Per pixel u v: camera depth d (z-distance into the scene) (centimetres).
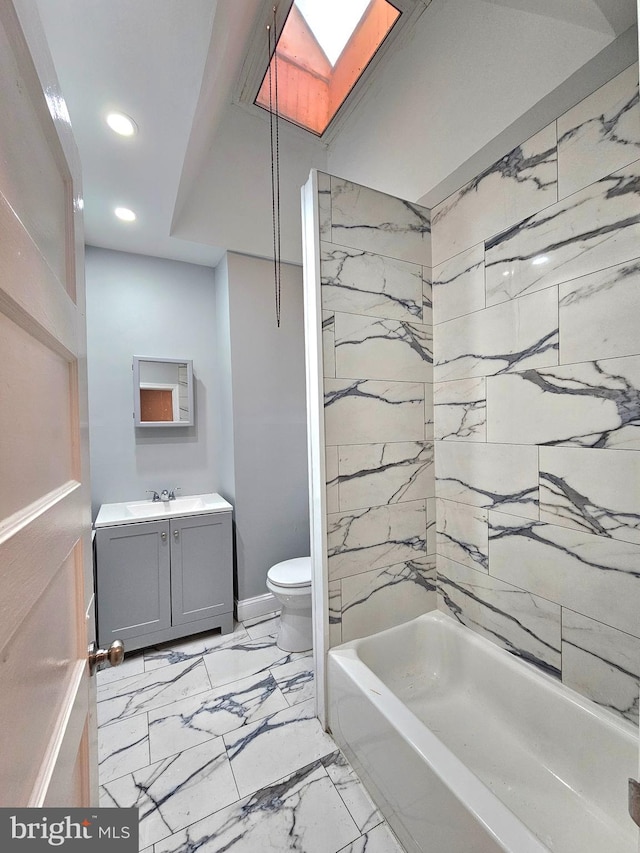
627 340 116
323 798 130
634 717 117
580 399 130
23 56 47
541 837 110
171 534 221
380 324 175
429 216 188
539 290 141
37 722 46
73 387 71
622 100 115
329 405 162
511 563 156
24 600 41
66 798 54
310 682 191
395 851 113
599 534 125
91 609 82
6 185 42
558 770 129
